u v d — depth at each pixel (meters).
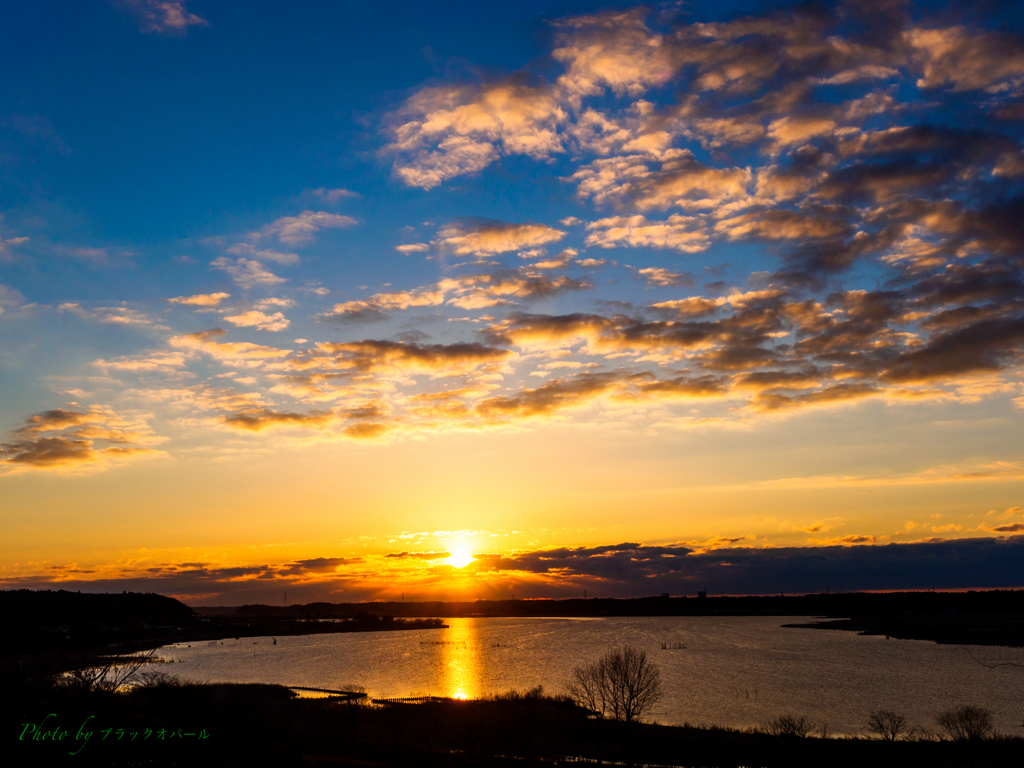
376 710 112.06
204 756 36.84
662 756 85.88
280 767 55.84
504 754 84.06
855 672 183.50
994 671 185.88
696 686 156.12
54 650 32.69
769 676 175.50
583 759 83.00
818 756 85.88
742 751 88.19
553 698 125.69
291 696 135.38
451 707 114.81
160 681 73.38
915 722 114.50
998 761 82.25
